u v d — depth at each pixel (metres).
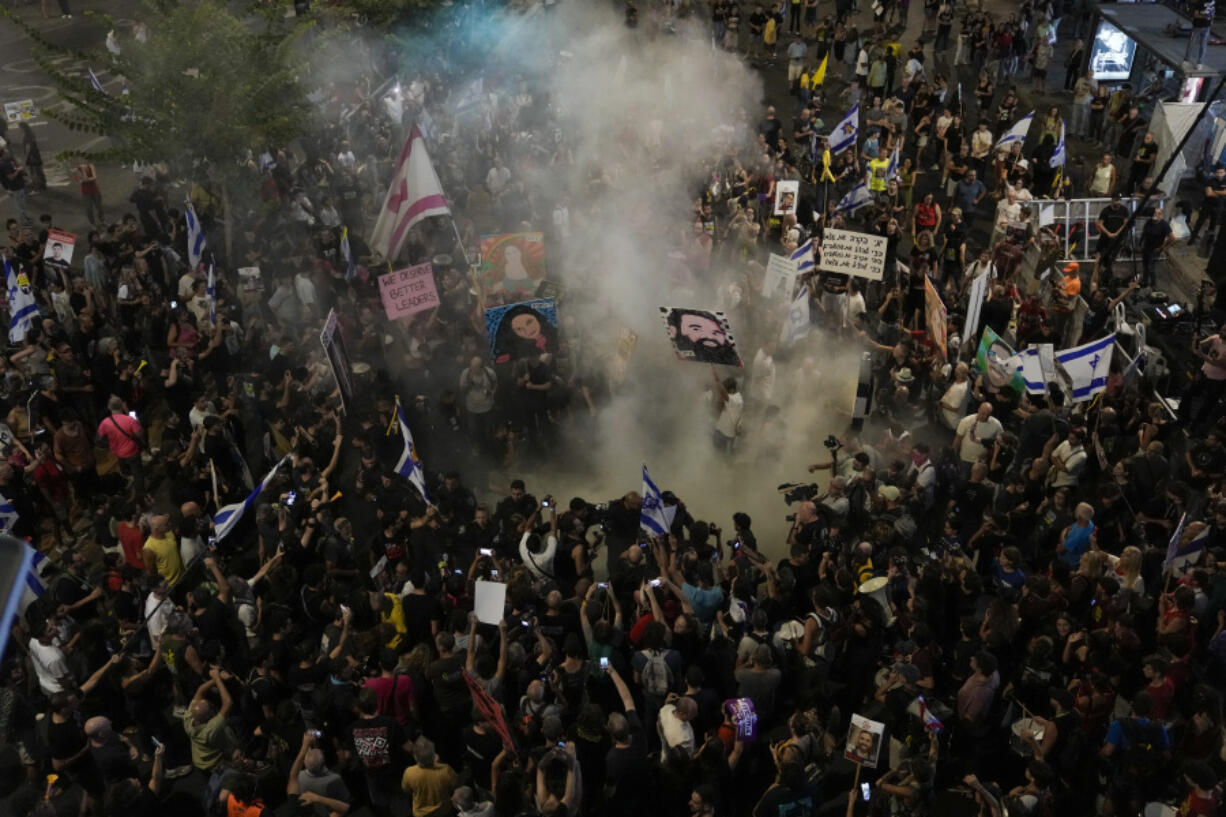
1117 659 11.02
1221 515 13.40
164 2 20.81
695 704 10.01
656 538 13.01
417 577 12.05
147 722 11.72
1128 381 16.94
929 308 17.81
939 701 11.46
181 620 11.27
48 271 20.23
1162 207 24.00
